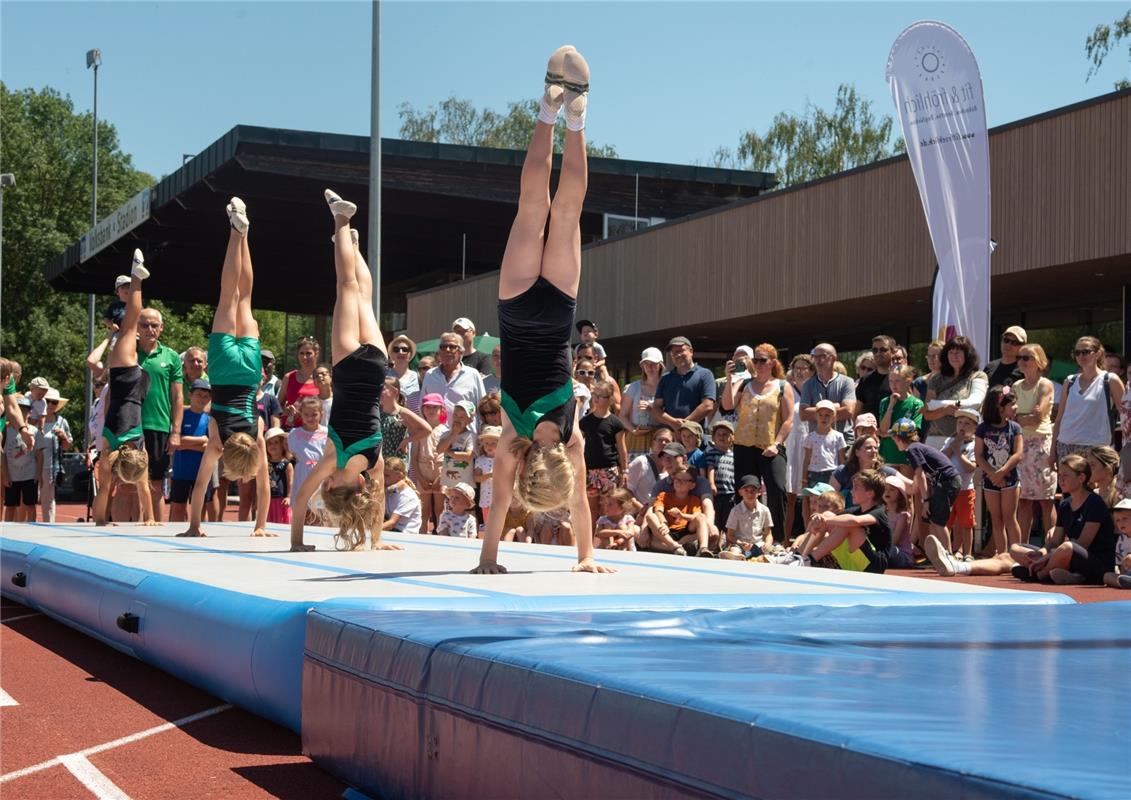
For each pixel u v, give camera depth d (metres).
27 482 13.66
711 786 2.02
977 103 10.84
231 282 7.86
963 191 10.93
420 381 11.77
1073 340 14.44
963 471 9.57
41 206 47.50
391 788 3.10
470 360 12.12
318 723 3.57
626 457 9.93
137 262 9.09
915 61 11.18
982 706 2.09
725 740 2.00
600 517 9.48
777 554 8.70
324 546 7.15
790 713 1.97
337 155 22.22
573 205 4.98
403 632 3.12
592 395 9.85
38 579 6.92
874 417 9.90
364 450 6.53
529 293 4.98
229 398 7.84
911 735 1.81
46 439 14.02
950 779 1.60
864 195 14.61
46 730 4.30
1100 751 1.71
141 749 3.99
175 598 4.78
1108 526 8.04
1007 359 10.09
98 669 5.68
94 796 3.40
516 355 5.05
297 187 23.08
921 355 16.83
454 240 27.09
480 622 3.29
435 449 10.53
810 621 3.60
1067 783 1.51
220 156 21.28
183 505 10.47
